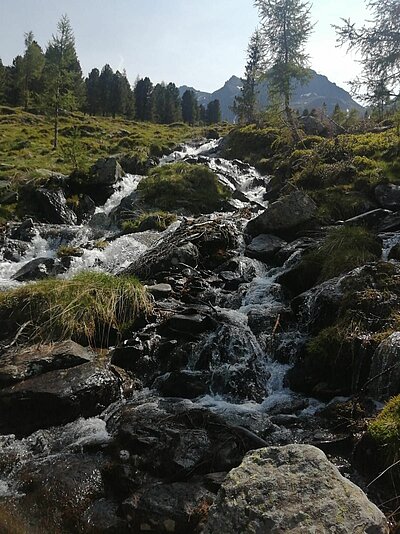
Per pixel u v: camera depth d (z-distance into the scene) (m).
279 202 12.45
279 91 27.39
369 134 19.28
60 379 6.80
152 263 10.85
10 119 42.41
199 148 33.00
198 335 7.98
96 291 8.83
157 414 6.18
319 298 7.72
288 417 6.01
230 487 3.79
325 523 3.37
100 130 41.78
